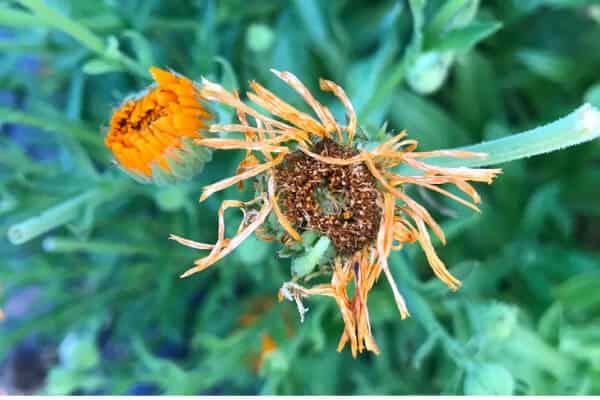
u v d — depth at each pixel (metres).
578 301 0.27
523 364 0.26
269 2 0.30
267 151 0.20
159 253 0.29
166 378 0.26
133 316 0.32
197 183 0.27
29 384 0.36
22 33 0.30
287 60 0.29
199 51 0.27
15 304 0.36
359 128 0.21
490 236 0.30
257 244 0.24
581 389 0.26
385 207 0.21
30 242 0.32
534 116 0.31
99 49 0.23
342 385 0.31
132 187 0.26
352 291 0.22
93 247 0.26
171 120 0.21
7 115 0.24
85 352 0.25
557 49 0.30
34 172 0.27
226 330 0.31
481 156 0.20
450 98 0.31
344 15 0.30
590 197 0.30
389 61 0.28
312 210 0.21
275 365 0.25
